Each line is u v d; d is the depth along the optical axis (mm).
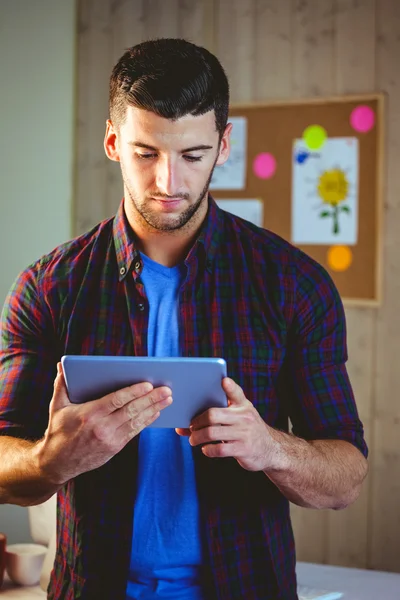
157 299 1373
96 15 3283
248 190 3158
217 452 1175
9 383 1373
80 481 1343
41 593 2125
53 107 3311
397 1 2934
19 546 2330
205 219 1384
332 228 3055
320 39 3031
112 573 1317
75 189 3330
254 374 1345
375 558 3010
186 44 1291
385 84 2959
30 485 1272
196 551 1317
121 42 3264
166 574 1323
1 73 3318
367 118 2980
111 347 1370
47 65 3301
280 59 3086
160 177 1237
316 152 3059
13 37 3311
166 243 1360
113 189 3287
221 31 3152
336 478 1287
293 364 1379
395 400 2992
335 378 1363
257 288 1373
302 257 1405
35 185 3326
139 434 1333
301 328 1362
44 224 3326
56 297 1391
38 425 1385
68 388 1180
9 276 3340
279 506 1368
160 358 1130
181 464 1320
